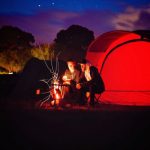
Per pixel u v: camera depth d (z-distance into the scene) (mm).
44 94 13344
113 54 14648
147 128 8570
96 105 12883
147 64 14766
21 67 32562
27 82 13172
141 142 7309
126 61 14852
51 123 8844
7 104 11875
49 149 6648
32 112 10398
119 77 14891
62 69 14328
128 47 14734
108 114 10414
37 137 7480
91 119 9484
